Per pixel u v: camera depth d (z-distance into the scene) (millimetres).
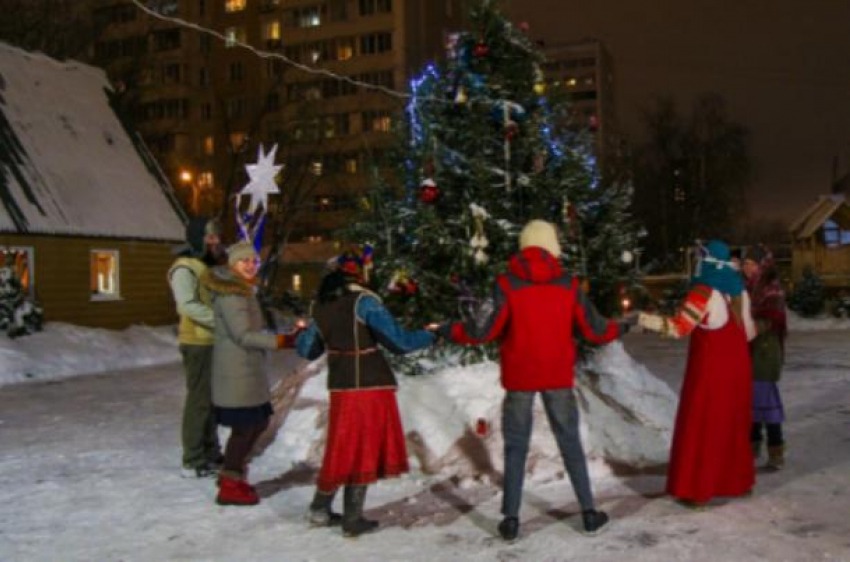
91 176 21750
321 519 5074
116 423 9547
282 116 46312
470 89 7758
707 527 4879
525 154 7758
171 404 11148
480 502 5566
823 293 25547
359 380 4902
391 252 7637
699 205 48031
